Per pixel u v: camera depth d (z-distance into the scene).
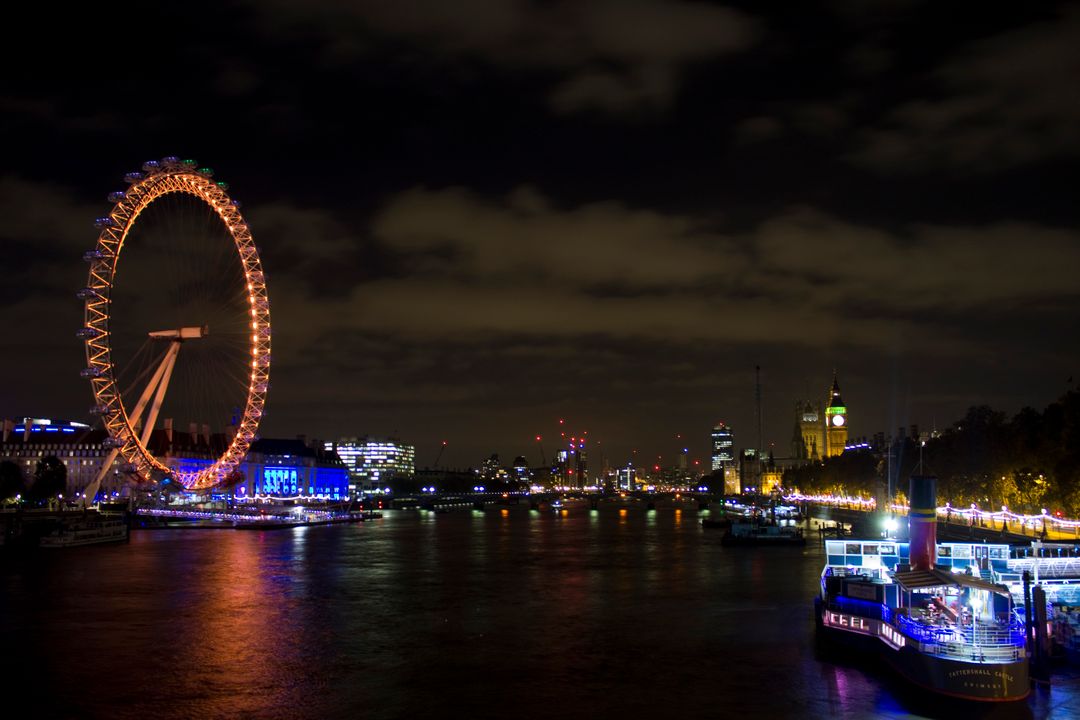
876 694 63.72
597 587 119.00
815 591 113.25
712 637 83.56
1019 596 70.19
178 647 80.81
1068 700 59.16
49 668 73.38
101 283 193.25
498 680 69.50
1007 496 157.12
